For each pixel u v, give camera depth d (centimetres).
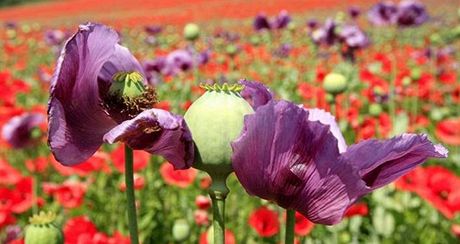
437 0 3541
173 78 707
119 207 436
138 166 373
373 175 134
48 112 140
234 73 782
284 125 129
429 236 392
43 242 184
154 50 1115
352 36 754
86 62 146
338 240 366
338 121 522
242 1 4319
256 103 147
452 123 437
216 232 141
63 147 144
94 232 292
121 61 162
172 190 445
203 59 746
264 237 379
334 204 132
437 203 291
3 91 569
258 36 1209
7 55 1323
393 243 385
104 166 400
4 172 364
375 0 3259
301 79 828
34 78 1009
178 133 136
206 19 2752
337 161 127
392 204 382
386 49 1209
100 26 146
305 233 298
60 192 365
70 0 6481
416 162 134
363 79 640
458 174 507
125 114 154
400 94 639
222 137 137
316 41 782
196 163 139
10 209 343
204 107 138
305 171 131
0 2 6625
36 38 1705
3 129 414
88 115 149
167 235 414
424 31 1783
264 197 138
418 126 529
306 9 3253
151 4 4631
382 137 474
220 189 140
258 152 131
